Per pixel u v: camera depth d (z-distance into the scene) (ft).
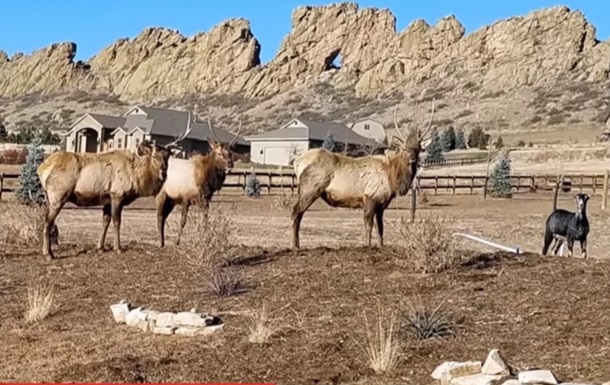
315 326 34.50
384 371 29.30
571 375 27.63
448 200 136.46
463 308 35.40
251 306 38.24
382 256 45.70
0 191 119.85
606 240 89.25
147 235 77.20
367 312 35.81
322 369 29.76
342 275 42.11
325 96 570.87
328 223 100.73
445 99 502.79
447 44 602.03
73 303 40.78
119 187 51.55
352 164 50.14
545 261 43.62
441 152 250.37
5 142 303.48
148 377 29.76
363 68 615.57
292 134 276.82
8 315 39.70
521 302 35.91
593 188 142.51
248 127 499.92
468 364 28.07
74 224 87.30
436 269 41.60
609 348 29.76
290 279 42.14
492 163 229.25
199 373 29.96
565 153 244.01
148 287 42.47
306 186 50.06
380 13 649.20
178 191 56.95
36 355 33.60
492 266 42.50
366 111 499.51
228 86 637.30
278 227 92.48
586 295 36.19
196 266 44.24
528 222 105.70
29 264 49.16
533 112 430.61
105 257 50.06
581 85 482.28
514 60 549.54
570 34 561.02
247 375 29.55
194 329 35.27
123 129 252.01
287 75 625.41
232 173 142.00
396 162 49.90
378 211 50.85
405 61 595.47
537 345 30.73
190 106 606.55
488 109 455.63
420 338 32.35
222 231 46.50
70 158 50.80
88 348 33.96
